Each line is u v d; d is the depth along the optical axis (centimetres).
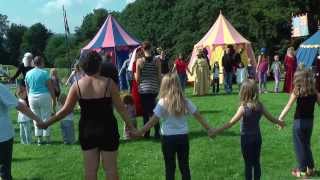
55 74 1692
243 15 5803
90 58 696
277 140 1259
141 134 787
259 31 5288
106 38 3141
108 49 3108
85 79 700
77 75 1415
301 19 3544
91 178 691
